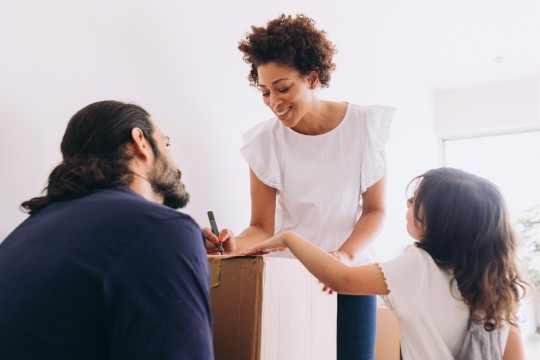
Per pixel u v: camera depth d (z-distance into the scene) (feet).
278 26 3.86
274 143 4.58
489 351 3.22
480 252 3.32
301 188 4.47
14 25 3.18
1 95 3.08
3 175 3.08
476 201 3.42
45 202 2.17
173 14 4.75
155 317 1.75
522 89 13.91
